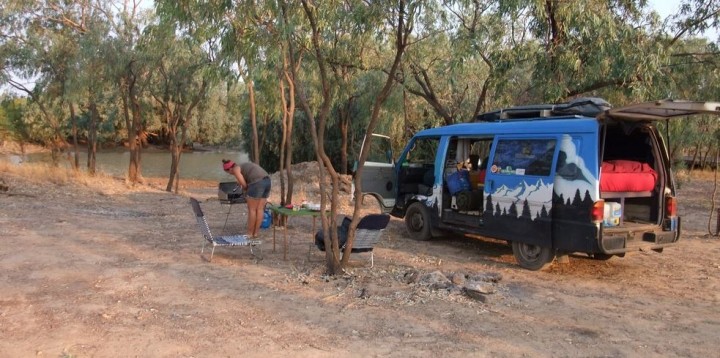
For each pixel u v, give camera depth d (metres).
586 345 5.21
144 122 30.28
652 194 8.13
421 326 5.62
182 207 15.38
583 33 10.98
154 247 9.25
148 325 5.55
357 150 27.25
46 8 21.00
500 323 5.77
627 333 5.56
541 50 11.52
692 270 8.39
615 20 11.79
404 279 7.33
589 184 7.27
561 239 7.58
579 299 6.73
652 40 11.70
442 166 9.84
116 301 6.30
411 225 10.58
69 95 19.92
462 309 6.17
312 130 7.46
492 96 15.08
